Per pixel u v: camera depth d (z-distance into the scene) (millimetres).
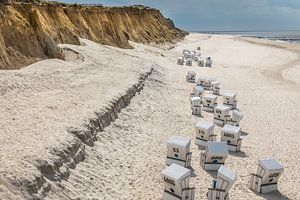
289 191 14109
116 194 12281
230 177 12188
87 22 48812
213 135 18375
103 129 17188
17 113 15180
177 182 11906
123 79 26766
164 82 33062
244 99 29844
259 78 40469
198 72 42000
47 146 11961
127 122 19859
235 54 66188
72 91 20578
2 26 24984
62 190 10742
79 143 13664
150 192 12898
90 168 13289
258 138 20281
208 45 86750
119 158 15266
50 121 14750
